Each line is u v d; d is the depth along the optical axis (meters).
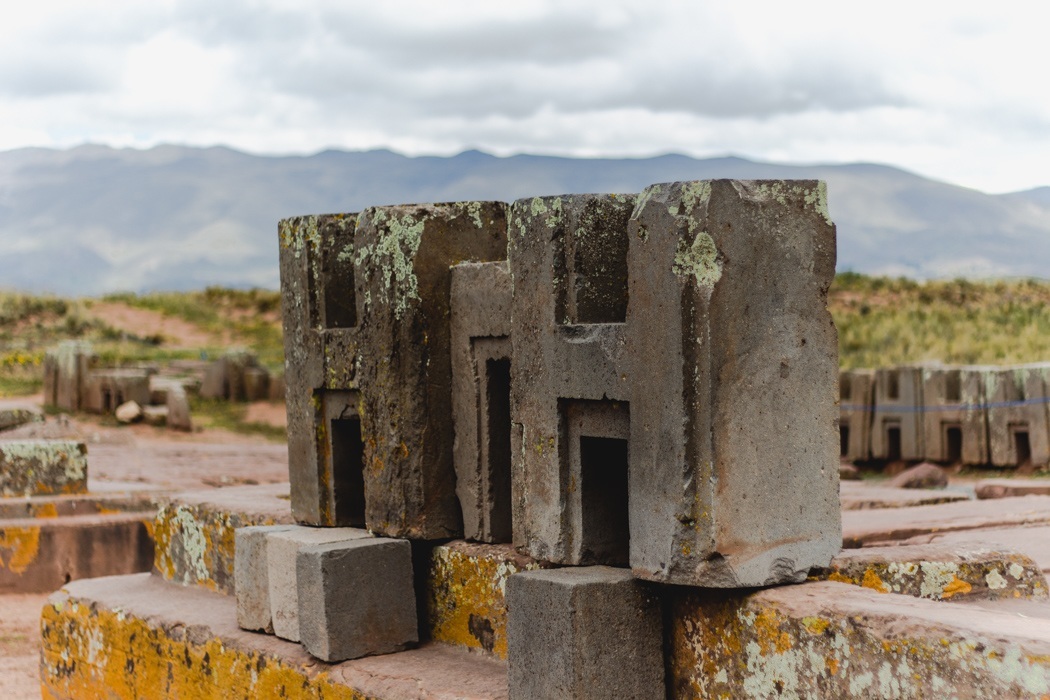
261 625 4.95
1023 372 13.89
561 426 3.85
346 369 4.85
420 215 4.56
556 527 3.89
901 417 15.12
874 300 33.12
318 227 5.06
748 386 3.38
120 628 5.62
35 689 6.91
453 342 4.58
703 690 3.48
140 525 9.64
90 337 36.09
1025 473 13.83
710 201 3.32
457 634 4.51
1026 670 2.66
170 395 21.58
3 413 17.09
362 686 4.23
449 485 4.60
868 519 7.68
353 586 4.45
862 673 3.01
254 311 43.44
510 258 4.04
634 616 3.55
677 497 3.38
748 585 3.37
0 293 39.47
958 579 3.87
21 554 9.34
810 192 3.51
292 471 5.24
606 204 3.83
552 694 3.55
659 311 3.41
